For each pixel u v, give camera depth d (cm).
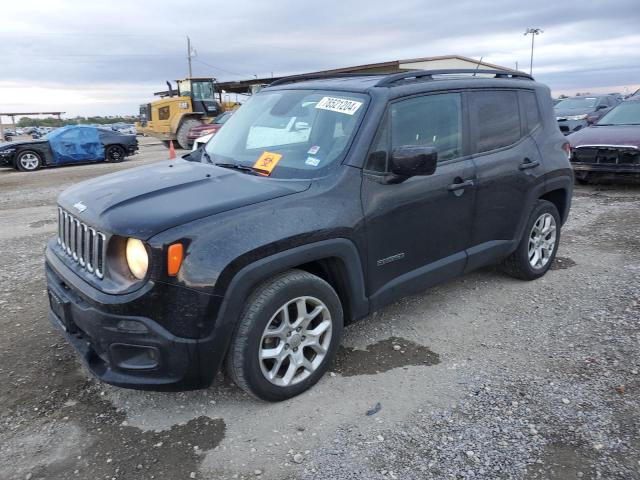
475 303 452
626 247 595
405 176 338
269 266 283
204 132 1958
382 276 350
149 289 262
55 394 325
